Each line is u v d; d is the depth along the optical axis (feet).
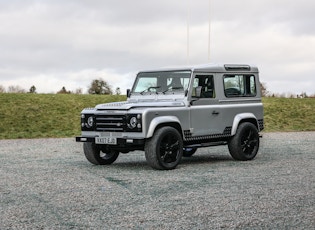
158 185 26.78
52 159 39.47
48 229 17.87
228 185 26.68
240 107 38.17
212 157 41.47
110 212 20.39
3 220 19.17
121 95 106.63
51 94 101.50
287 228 17.71
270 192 24.56
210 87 36.27
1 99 89.92
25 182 28.04
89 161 36.37
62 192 24.89
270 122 85.20
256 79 40.37
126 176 30.14
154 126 31.91
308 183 27.27
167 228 17.84
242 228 17.78
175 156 33.35
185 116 34.09
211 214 19.89
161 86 36.04
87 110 34.65
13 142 55.11
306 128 80.12
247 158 38.19
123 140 32.17
